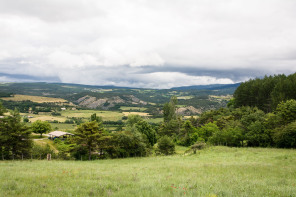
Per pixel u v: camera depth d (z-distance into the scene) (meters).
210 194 9.62
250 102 94.31
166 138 55.56
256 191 10.80
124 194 9.68
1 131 39.34
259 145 51.16
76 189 10.70
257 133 51.03
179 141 81.81
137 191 10.32
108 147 47.16
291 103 50.00
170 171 20.03
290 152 35.94
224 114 93.44
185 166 23.62
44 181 13.02
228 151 43.28
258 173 18.03
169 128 99.19
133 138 49.38
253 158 31.50
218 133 57.16
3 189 10.42
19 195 9.26
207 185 12.30
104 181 13.41
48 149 48.91
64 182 12.93
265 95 88.25
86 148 48.03
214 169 20.41
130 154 50.25
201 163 27.41
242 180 14.35
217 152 43.38
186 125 84.19
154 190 10.53
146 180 14.10
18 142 39.59
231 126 61.03
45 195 9.39
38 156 45.31
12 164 25.69
